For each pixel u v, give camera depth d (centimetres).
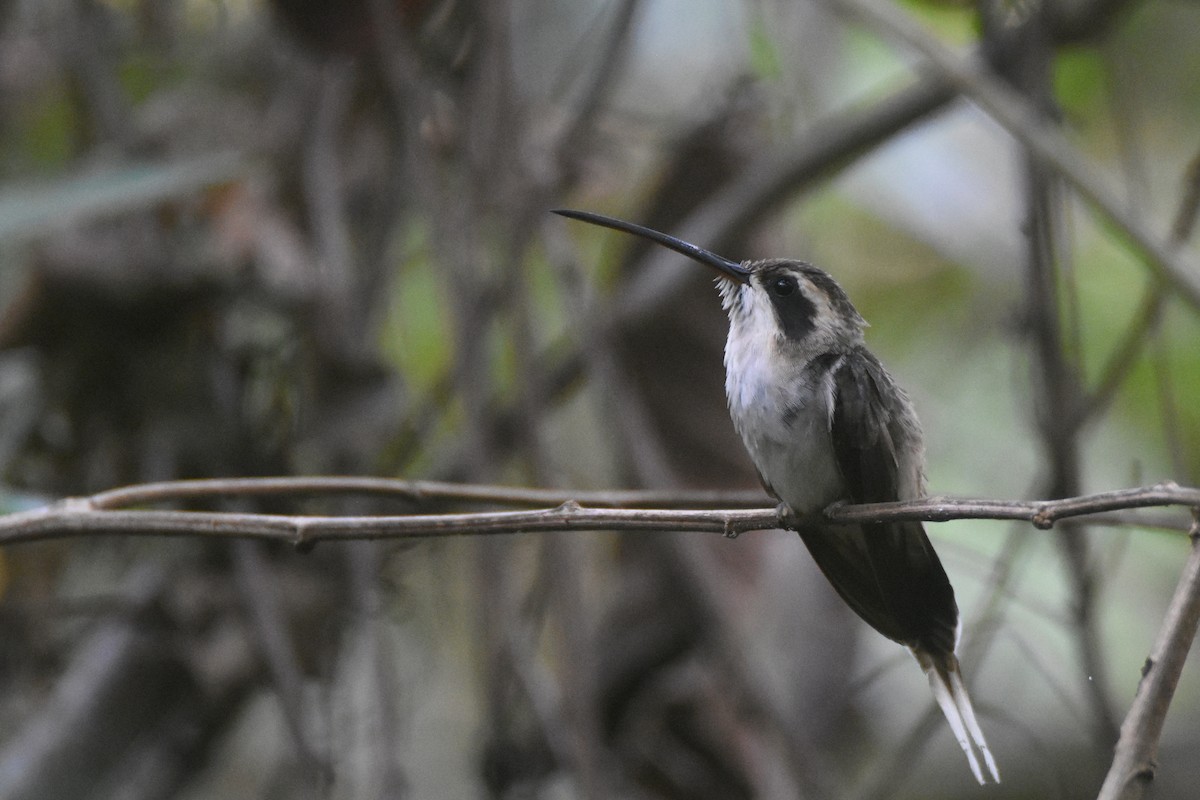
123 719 904
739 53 1097
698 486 1032
